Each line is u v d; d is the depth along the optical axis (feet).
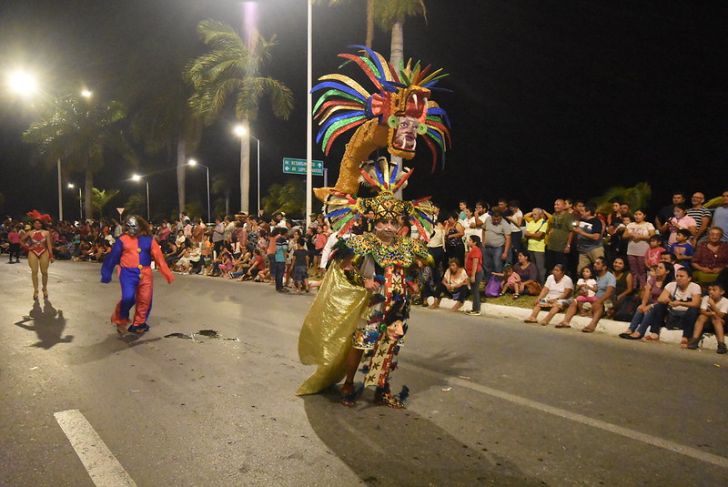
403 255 16.40
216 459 12.96
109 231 84.99
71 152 118.93
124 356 22.27
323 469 12.51
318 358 16.96
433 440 14.17
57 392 17.72
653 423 15.49
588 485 11.96
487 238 38.04
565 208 36.40
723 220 30.27
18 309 34.22
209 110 83.66
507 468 12.68
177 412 15.96
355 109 20.30
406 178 18.44
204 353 22.77
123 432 14.51
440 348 24.41
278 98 84.69
